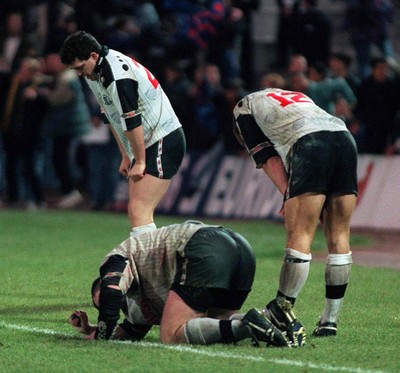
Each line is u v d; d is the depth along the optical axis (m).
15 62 62.69
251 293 30.72
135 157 28.00
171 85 59.72
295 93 23.92
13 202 63.84
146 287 21.88
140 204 28.30
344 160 23.12
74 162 67.81
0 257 39.47
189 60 64.25
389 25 71.44
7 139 61.38
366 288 32.25
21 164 63.84
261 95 23.73
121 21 65.00
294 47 63.56
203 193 59.91
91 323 25.30
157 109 28.30
